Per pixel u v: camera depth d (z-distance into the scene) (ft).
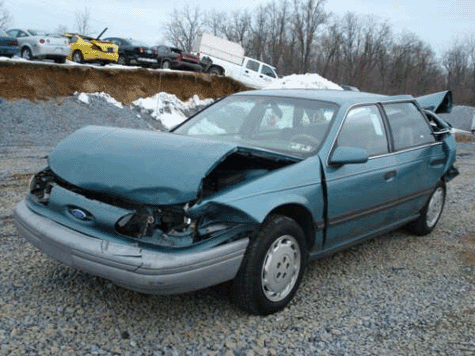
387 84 277.03
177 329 11.31
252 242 11.63
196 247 10.63
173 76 72.02
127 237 10.71
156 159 11.46
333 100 15.35
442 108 23.62
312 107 15.20
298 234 12.64
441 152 19.31
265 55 251.80
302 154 13.66
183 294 13.02
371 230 15.99
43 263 14.28
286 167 12.71
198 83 75.77
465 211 24.70
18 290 12.48
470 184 32.96
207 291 13.29
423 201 18.78
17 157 32.50
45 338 10.48
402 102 18.28
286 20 246.88
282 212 12.76
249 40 252.83
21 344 10.17
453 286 14.97
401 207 17.11
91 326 11.14
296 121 14.97
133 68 67.31
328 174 13.44
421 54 277.85
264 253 11.76
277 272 12.20
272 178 12.14
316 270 15.60
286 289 12.66
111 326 11.21
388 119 16.80
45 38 64.49
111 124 54.08
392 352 11.05
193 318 11.85
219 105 17.02
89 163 11.85
